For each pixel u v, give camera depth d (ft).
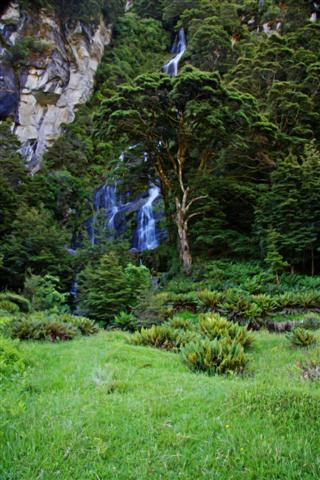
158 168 71.00
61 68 125.08
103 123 64.39
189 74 58.75
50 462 9.59
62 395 14.53
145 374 17.56
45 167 107.86
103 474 9.23
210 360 19.06
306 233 53.16
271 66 82.38
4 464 9.45
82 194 103.96
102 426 11.60
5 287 61.93
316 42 92.73
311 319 36.55
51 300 46.44
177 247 71.05
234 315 41.98
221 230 67.21
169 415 12.52
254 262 60.90
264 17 139.44
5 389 14.96
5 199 74.59
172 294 50.60
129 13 177.88
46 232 66.18
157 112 64.13
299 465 9.45
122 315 40.11
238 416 11.96
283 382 16.08
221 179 69.77
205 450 10.19
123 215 90.48
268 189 65.57
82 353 21.33
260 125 62.90
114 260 48.88
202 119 60.90
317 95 77.92
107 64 145.38
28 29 118.52
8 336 23.82
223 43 117.08
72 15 131.75
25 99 116.67
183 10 172.35
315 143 73.20
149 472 9.34
